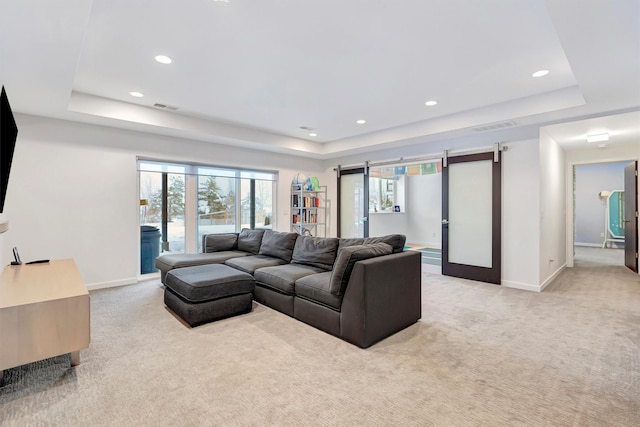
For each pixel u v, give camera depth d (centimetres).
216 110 420
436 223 870
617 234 846
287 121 472
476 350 241
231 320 301
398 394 184
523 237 423
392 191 919
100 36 235
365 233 623
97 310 329
